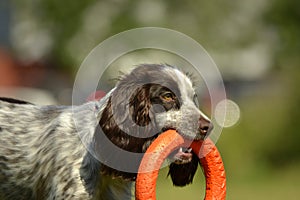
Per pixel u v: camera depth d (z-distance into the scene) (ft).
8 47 132.36
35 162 28.78
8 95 105.29
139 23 110.93
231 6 120.26
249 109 70.74
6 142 29.30
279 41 121.60
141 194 26.21
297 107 69.82
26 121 29.55
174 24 114.52
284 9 120.26
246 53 140.26
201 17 116.16
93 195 27.76
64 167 27.78
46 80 124.88
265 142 68.64
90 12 114.42
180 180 28.89
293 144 69.26
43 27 117.29
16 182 29.17
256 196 55.72
